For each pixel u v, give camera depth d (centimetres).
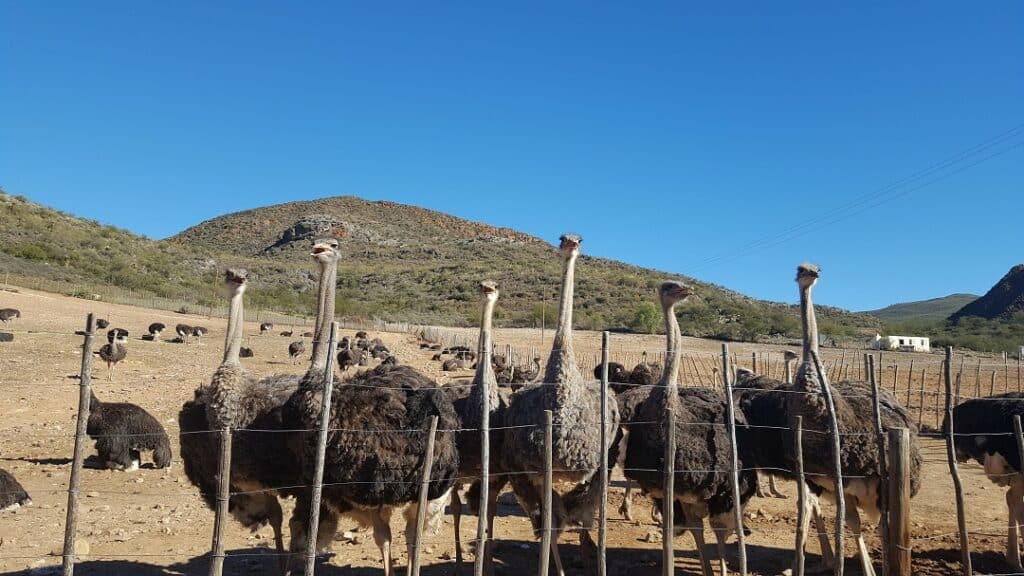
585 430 681
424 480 613
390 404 639
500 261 9106
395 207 13612
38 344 2377
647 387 780
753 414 799
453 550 821
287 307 5697
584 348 3647
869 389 773
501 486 745
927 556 803
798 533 655
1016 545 762
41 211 6431
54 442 1240
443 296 7012
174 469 1135
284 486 684
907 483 635
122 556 752
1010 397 810
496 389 757
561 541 872
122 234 6881
